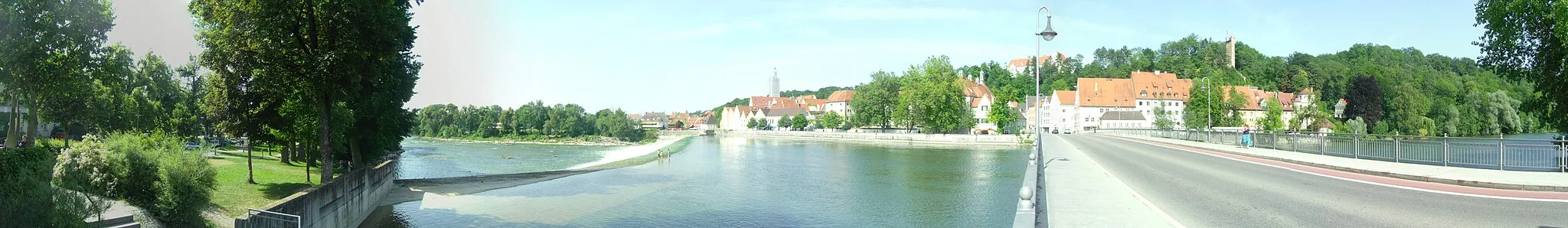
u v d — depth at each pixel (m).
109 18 33.28
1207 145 41.66
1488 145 20.27
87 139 17.66
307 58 21.38
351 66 22.11
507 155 82.44
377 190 27.44
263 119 28.53
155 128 50.41
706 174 43.94
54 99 42.00
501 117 154.38
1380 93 107.94
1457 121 95.12
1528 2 26.03
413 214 25.67
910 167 49.28
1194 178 18.94
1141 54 176.88
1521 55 29.50
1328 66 150.50
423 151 90.38
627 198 30.58
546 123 148.88
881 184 36.72
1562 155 18.66
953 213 25.84
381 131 37.38
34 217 12.52
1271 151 31.97
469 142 135.88
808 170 46.91
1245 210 12.75
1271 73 165.75
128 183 16.67
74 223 13.16
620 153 84.88
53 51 31.12
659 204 28.88
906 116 100.25
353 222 22.36
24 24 29.59
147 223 15.88
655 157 66.06
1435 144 22.14
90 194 16.44
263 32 21.16
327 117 23.14
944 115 94.44
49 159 15.06
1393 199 14.15
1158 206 13.12
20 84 31.45
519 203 29.02
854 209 27.14
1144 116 130.38
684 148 86.94
